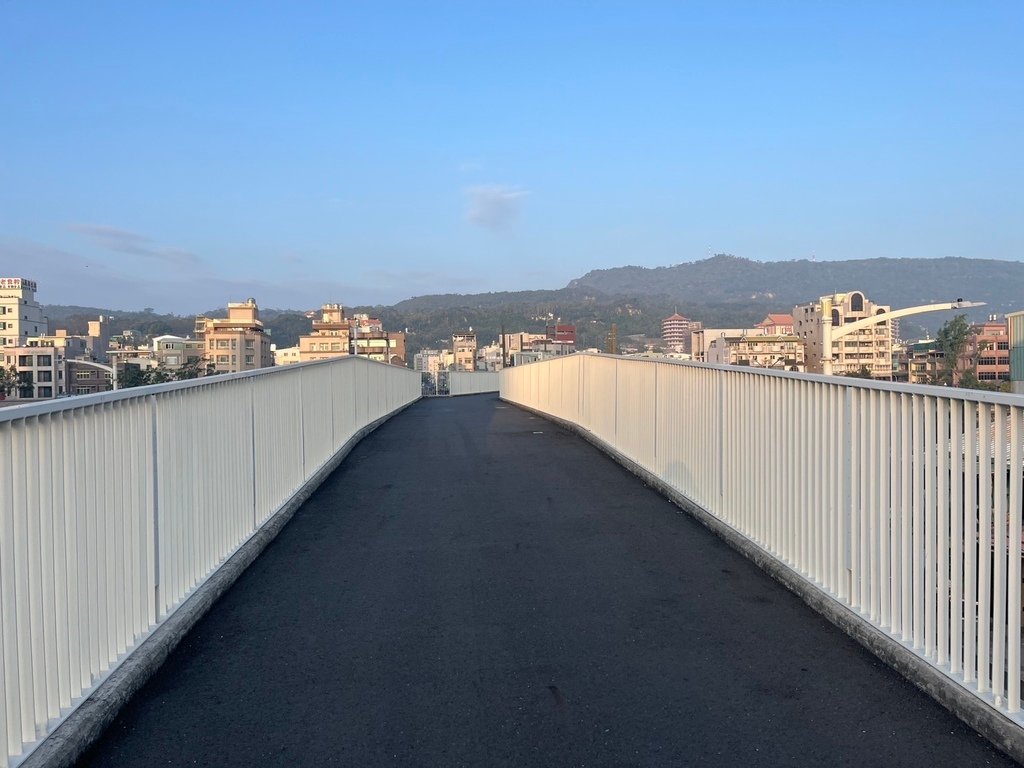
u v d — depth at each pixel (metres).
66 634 3.36
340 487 9.36
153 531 4.40
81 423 3.55
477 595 5.32
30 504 3.07
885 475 4.18
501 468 10.66
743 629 4.62
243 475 6.32
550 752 3.25
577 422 15.44
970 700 3.40
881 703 3.64
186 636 4.58
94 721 3.35
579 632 4.61
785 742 3.30
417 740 3.36
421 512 7.92
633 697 3.75
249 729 3.48
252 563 6.12
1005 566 3.24
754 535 6.16
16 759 2.91
